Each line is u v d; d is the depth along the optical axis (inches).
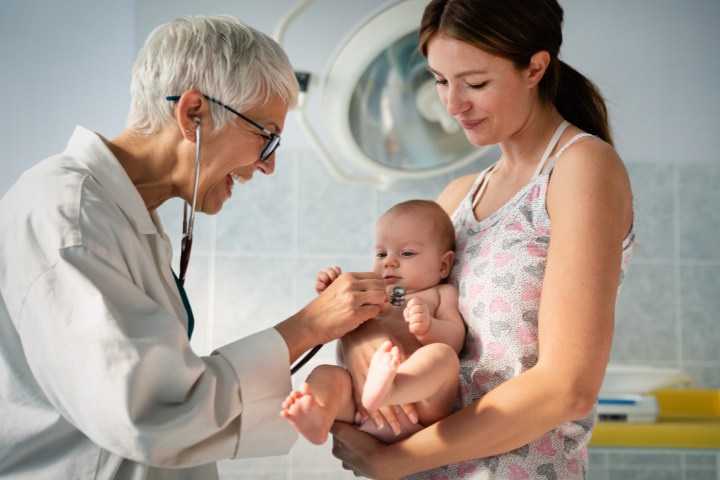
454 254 50.3
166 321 39.6
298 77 89.0
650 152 108.6
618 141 108.6
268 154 47.0
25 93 100.3
